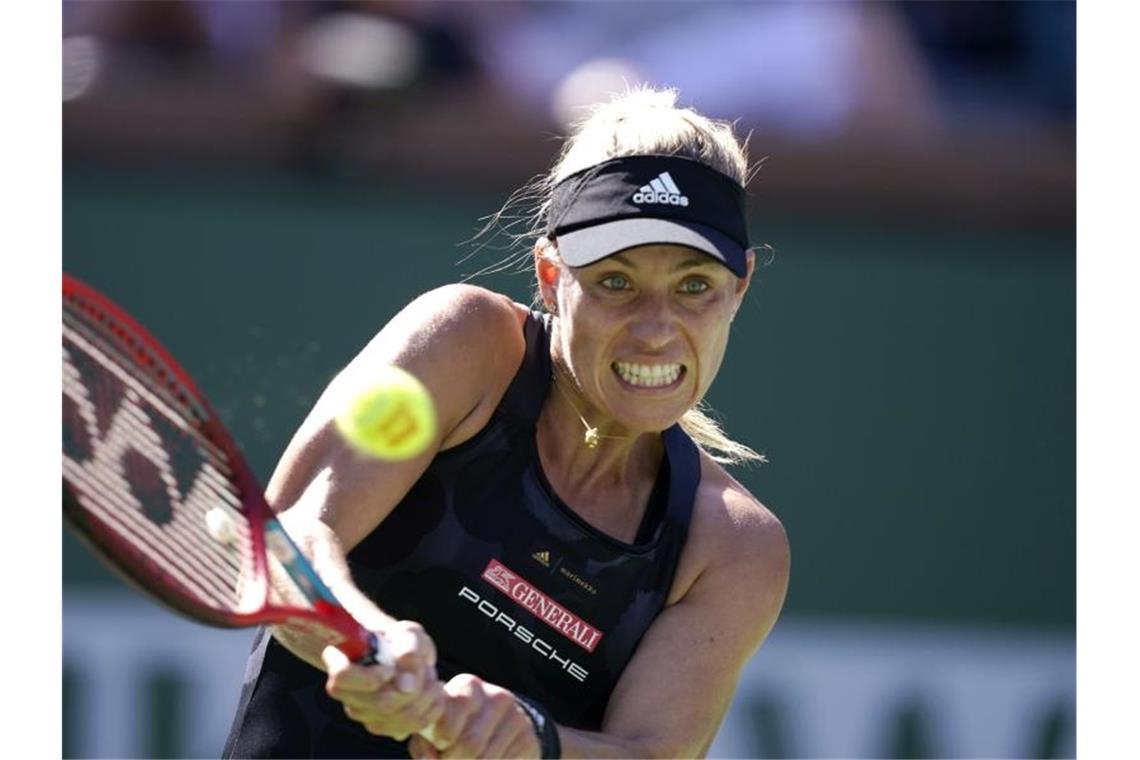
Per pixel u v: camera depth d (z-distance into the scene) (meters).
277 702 12.08
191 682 22.98
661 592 12.06
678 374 11.48
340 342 23.89
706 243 11.14
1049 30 28.39
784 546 12.46
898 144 26.42
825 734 23.52
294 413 23.62
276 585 9.98
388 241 24.11
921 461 24.30
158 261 24.00
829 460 24.20
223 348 23.81
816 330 24.50
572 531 11.86
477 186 25.12
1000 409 24.39
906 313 24.56
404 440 11.46
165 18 26.33
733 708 23.52
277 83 25.70
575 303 11.38
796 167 25.48
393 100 25.66
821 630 23.86
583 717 12.20
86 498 9.24
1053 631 23.95
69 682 22.84
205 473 10.34
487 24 26.98
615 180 11.46
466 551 11.85
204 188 24.75
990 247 25.17
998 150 26.30
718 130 12.05
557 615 11.95
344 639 9.74
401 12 26.69
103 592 23.02
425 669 9.83
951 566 24.11
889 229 25.22
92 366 10.37
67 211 24.16
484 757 10.35
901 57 27.52
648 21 27.45
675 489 12.14
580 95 26.38
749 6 27.41
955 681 23.75
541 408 11.95
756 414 24.30
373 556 11.91
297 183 25.09
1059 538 24.19
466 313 11.88
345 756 12.00
